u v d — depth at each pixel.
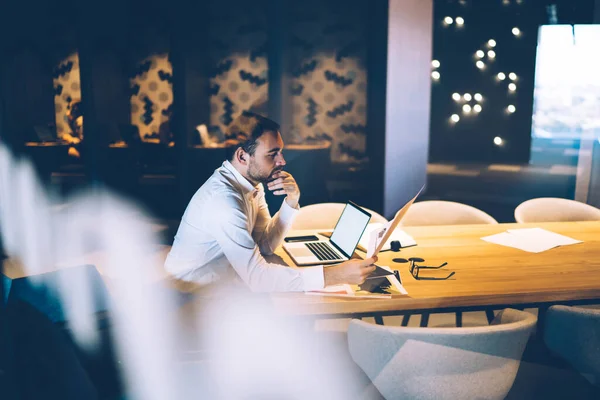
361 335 1.57
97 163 6.73
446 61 10.20
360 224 2.15
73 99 8.95
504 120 10.09
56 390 1.51
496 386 1.58
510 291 1.81
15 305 1.58
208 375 1.76
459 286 1.86
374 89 6.76
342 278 1.78
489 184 7.67
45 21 8.59
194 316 1.76
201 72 7.55
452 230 2.63
